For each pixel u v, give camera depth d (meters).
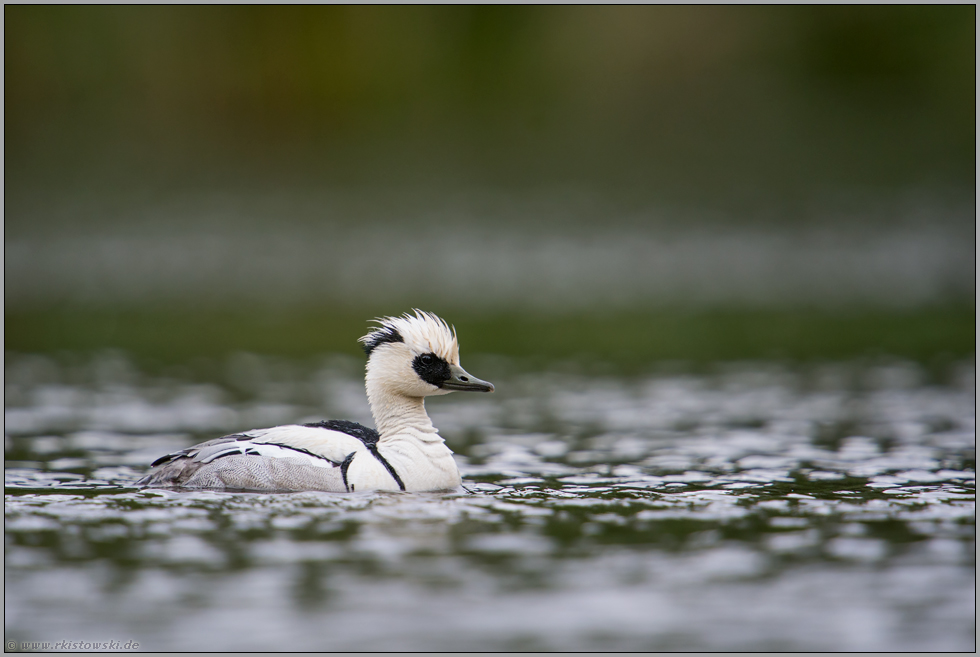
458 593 9.71
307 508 12.30
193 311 35.66
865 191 52.59
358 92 59.03
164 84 57.25
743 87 57.88
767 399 22.38
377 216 51.53
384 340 14.15
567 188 53.81
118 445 17.39
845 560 10.58
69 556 10.52
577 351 29.52
